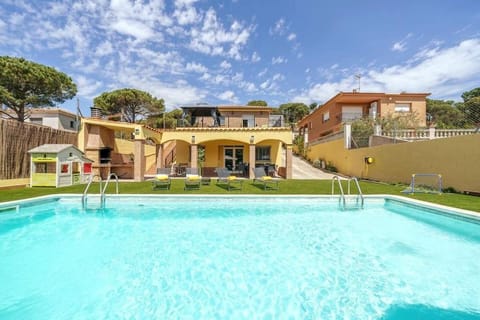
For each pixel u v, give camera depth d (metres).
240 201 8.56
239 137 15.73
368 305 3.27
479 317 3.04
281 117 20.47
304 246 5.29
